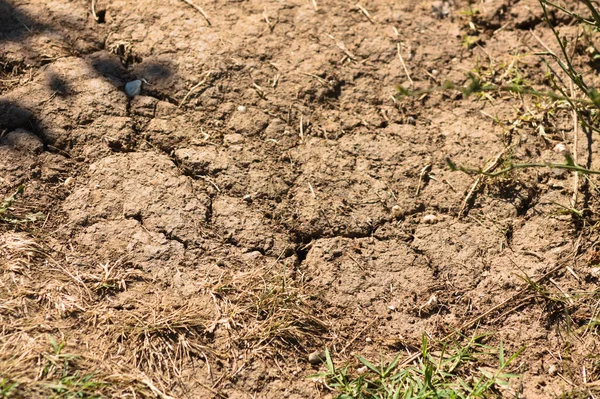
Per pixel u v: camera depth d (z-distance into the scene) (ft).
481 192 10.64
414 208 10.60
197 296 10.25
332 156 10.73
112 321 10.11
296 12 11.25
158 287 10.26
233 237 10.45
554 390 10.11
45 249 10.28
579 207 10.57
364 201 10.60
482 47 11.21
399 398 10.05
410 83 11.02
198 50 11.02
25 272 10.18
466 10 11.34
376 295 10.35
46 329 10.03
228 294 10.27
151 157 10.64
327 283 10.37
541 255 10.44
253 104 10.87
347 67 11.05
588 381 10.13
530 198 10.63
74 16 11.09
